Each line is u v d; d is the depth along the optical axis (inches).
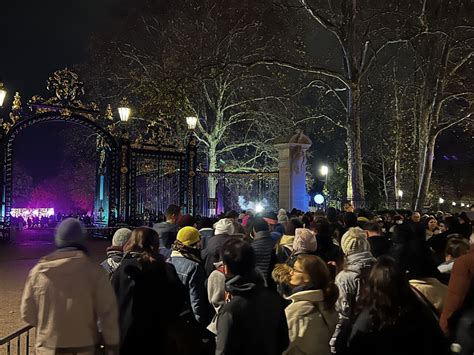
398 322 143.8
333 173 2021.4
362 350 146.5
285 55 1245.7
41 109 779.4
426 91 1119.0
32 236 902.4
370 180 1968.5
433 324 146.7
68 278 165.8
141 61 1316.4
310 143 893.8
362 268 190.1
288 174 872.9
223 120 1445.6
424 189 1112.2
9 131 765.3
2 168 764.0
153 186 933.2
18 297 436.8
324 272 179.8
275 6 1074.7
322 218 323.6
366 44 1047.0
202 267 231.1
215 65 985.5
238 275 162.9
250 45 1267.2
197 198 909.8
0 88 687.1
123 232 241.0
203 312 225.9
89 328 167.0
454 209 2121.1
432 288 190.5
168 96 908.0
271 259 264.1
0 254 682.8
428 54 1109.7
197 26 1221.1
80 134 1450.5
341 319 197.6
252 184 1252.5
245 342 156.3
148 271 185.5
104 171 884.6
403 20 1024.9
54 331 163.0
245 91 1348.4
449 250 251.3
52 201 2107.5
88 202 1763.0
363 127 1690.5
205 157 1558.8
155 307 182.1
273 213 378.3
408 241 198.5
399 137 1456.7
